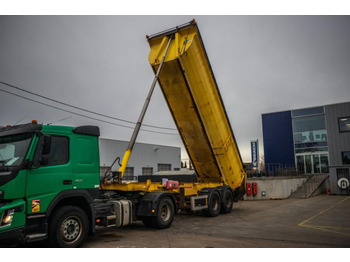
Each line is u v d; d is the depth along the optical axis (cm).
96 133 766
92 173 737
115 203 844
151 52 1142
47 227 617
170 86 1152
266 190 2159
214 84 1227
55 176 649
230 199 1419
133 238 803
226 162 1356
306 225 1003
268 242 737
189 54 1075
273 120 3369
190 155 1371
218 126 1264
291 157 3216
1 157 623
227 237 809
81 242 674
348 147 2911
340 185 2336
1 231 550
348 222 1064
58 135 678
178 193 1149
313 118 3148
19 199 586
